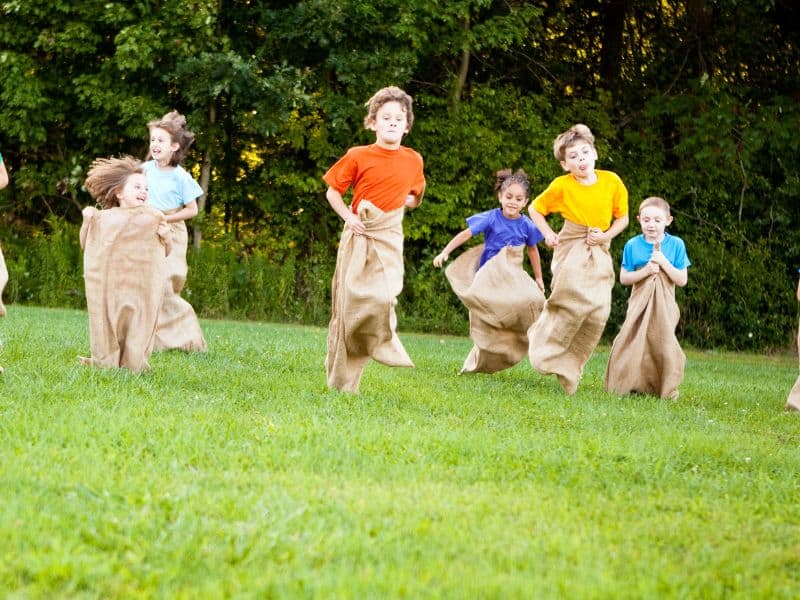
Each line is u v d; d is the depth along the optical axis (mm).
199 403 6348
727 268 19328
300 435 5387
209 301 18312
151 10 18469
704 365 14344
